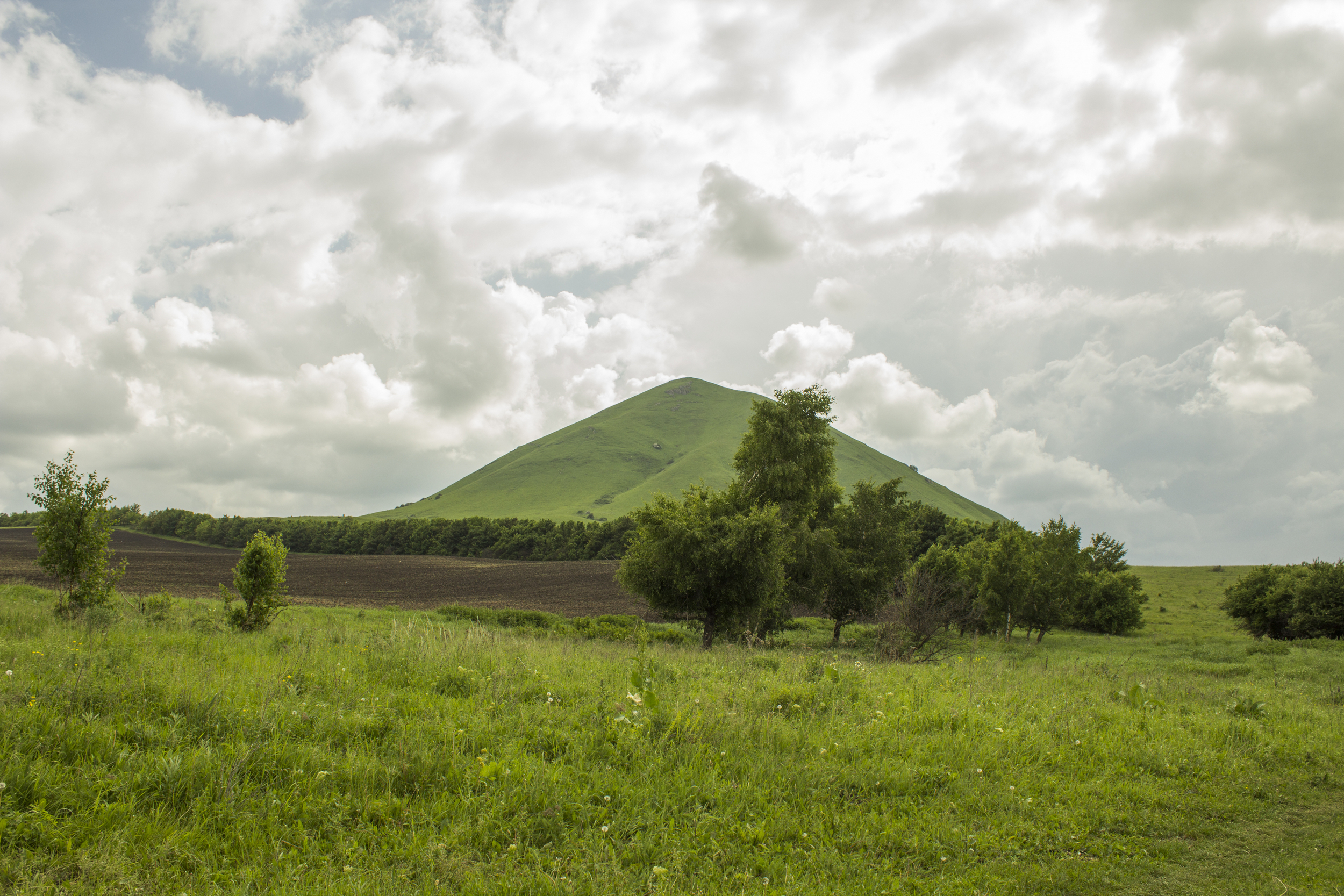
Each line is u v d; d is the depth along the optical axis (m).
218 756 5.61
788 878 4.75
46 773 4.90
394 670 9.91
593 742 7.04
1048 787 7.09
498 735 7.11
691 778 6.32
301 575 76.50
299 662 9.90
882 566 41.34
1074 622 59.25
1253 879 5.22
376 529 123.06
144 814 4.75
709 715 8.15
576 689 9.61
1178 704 12.34
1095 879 5.12
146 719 6.35
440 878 4.40
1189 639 49.00
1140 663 25.92
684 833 5.38
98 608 15.87
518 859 4.71
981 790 6.82
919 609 23.22
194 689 7.16
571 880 4.44
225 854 4.46
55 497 17.16
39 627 12.45
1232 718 11.13
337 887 4.11
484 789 5.77
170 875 4.13
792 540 34.12
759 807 5.98
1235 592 54.06
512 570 89.31
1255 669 23.80
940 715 9.57
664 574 28.72
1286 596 49.34
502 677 9.57
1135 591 62.22
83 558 17.09
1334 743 9.82
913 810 6.23
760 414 38.28
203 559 84.50
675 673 12.17
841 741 7.98
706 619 29.59
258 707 6.88
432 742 6.63
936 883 4.92
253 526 128.75
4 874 3.90
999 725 9.36
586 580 75.56
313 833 4.85
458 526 119.75
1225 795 7.22
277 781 5.47
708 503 31.50
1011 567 43.31
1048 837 5.89
